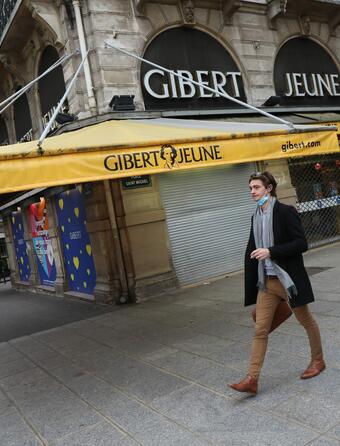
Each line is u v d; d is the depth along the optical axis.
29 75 11.39
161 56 9.21
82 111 8.47
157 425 3.17
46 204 10.97
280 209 3.34
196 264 8.74
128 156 4.30
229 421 3.03
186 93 9.34
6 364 5.55
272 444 2.66
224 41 10.08
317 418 2.86
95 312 8.03
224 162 4.90
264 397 3.28
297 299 3.26
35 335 7.00
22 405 4.04
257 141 5.18
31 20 9.73
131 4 8.85
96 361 5.01
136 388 3.96
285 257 3.25
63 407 3.82
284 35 11.06
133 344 5.44
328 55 12.07
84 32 8.48
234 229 9.28
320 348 3.51
